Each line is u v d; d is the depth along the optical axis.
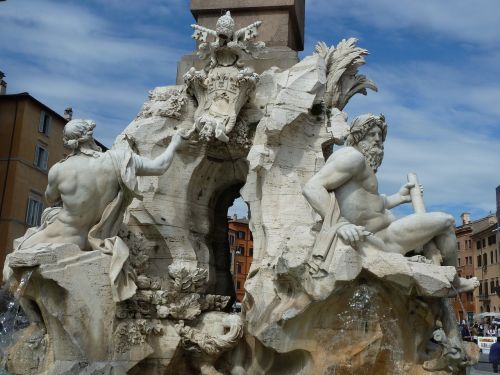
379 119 7.93
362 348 6.85
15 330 7.84
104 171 7.89
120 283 7.53
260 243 8.93
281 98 9.10
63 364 7.07
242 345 8.02
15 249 7.78
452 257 7.45
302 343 6.99
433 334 7.21
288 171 9.12
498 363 12.68
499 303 48.00
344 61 10.38
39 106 31.91
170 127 9.88
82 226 7.83
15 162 30.31
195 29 9.77
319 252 6.71
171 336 7.86
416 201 7.86
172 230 9.44
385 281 6.78
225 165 10.31
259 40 10.98
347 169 7.13
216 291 10.79
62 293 7.23
